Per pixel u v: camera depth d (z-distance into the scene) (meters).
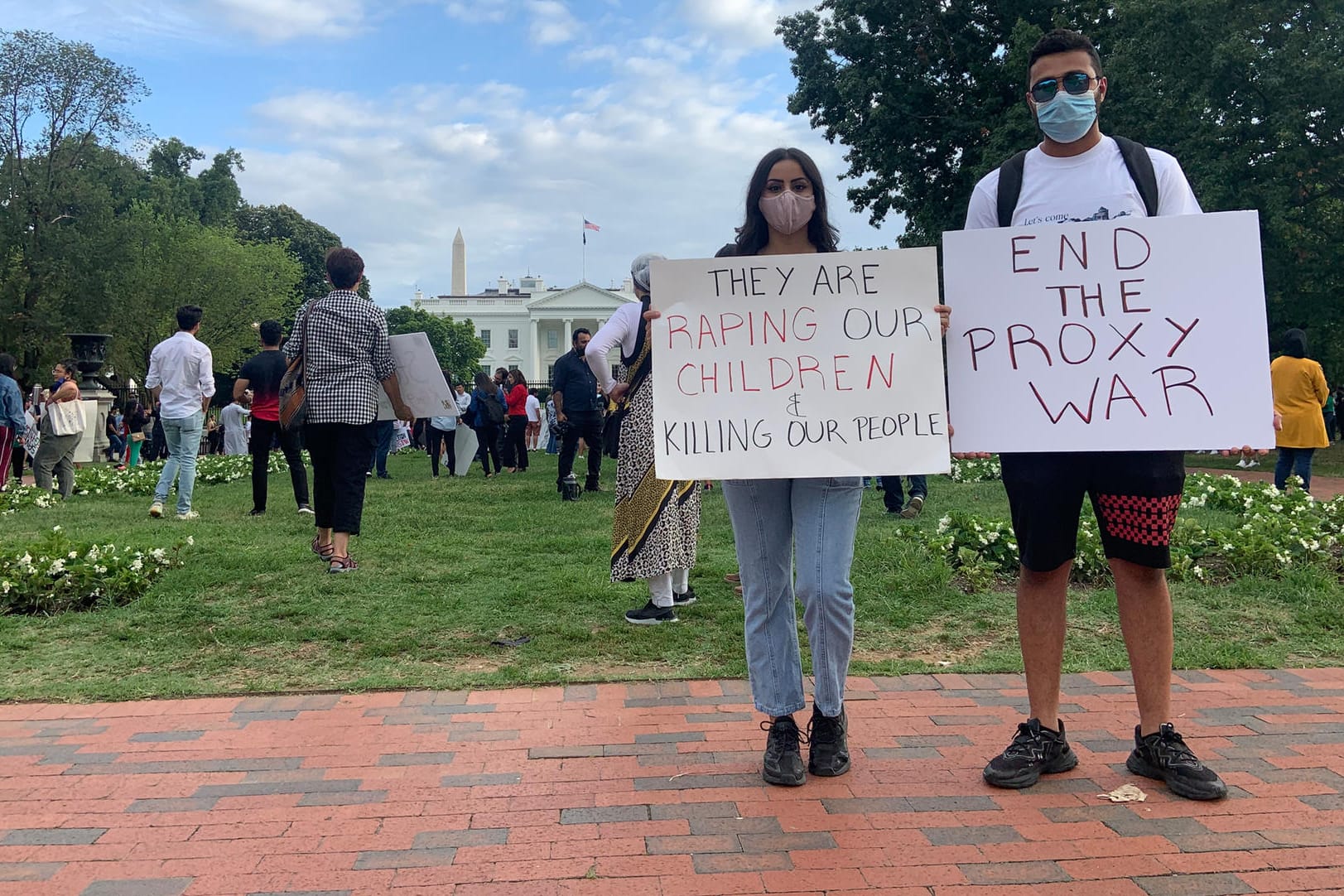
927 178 24.28
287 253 56.19
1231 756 2.90
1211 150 18.70
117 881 2.21
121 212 46.75
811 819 2.50
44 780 2.79
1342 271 18.98
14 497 9.34
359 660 3.96
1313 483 13.41
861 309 2.80
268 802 2.63
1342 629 4.36
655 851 2.34
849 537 2.76
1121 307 2.73
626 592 5.07
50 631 4.35
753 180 2.90
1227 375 2.67
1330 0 17.83
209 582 5.20
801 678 2.86
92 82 34.66
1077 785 2.70
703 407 2.80
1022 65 19.86
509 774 2.81
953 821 2.48
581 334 10.13
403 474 15.03
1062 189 2.83
